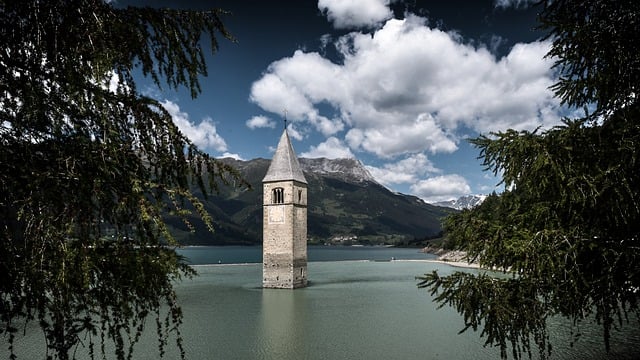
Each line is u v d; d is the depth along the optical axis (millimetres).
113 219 5672
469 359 28719
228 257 183500
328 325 39750
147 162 6156
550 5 10945
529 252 9938
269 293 61000
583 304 10125
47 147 5465
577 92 11055
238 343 33219
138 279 5535
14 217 5023
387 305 51062
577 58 10672
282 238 65312
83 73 5688
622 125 9812
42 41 5418
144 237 5629
